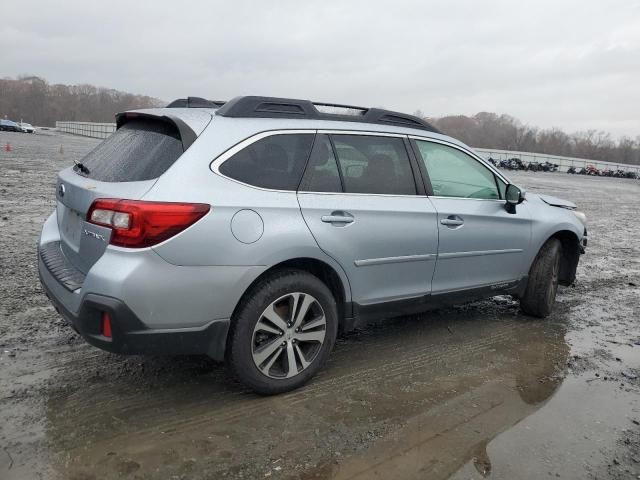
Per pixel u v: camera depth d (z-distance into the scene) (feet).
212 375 11.94
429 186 13.67
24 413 9.97
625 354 14.74
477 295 15.28
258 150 10.88
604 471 9.18
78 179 11.12
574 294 20.80
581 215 19.25
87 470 8.48
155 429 9.73
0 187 42.63
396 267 12.79
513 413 11.05
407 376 12.57
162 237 9.34
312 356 11.59
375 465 9.04
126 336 9.36
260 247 10.28
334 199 11.59
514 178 124.57
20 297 16.10
